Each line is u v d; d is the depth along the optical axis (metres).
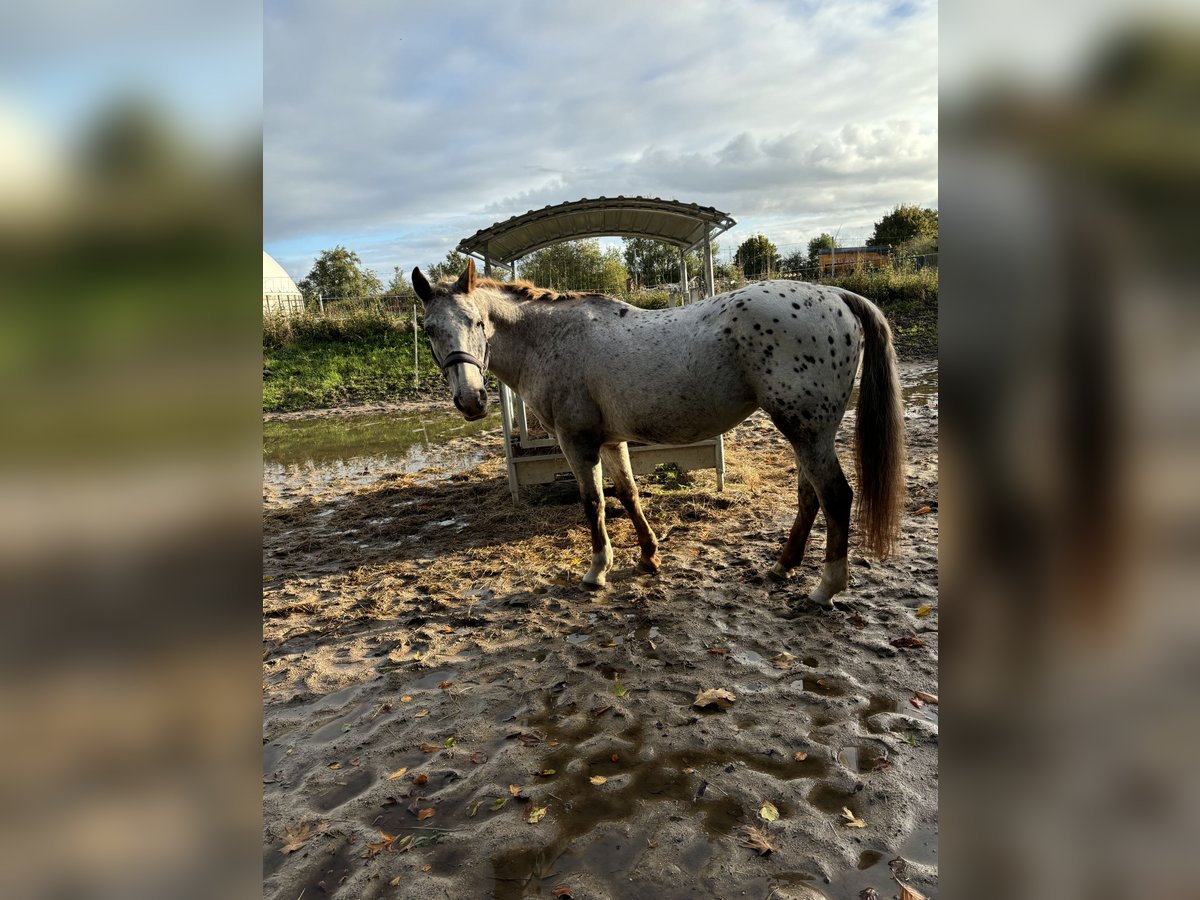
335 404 13.23
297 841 2.05
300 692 2.95
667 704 2.60
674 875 1.80
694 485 5.50
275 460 8.60
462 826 2.06
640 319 3.51
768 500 4.98
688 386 3.26
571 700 2.69
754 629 3.12
